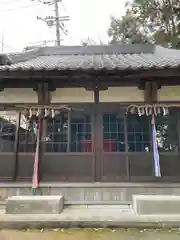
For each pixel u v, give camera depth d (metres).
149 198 5.41
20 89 6.84
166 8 17.66
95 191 6.12
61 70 5.55
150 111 6.30
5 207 5.72
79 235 4.41
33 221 4.84
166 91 6.63
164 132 6.48
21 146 6.60
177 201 5.34
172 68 5.45
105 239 4.22
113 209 5.72
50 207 5.39
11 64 7.19
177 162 6.31
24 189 6.21
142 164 6.33
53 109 6.47
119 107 6.52
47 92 6.67
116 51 11.02
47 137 6.57
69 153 6.46
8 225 4.78
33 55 9.98
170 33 17.67
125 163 6.34
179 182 6.18
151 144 6.43
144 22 18.92
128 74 5.95
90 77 6.27
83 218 5.01
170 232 4.55
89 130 6.57
